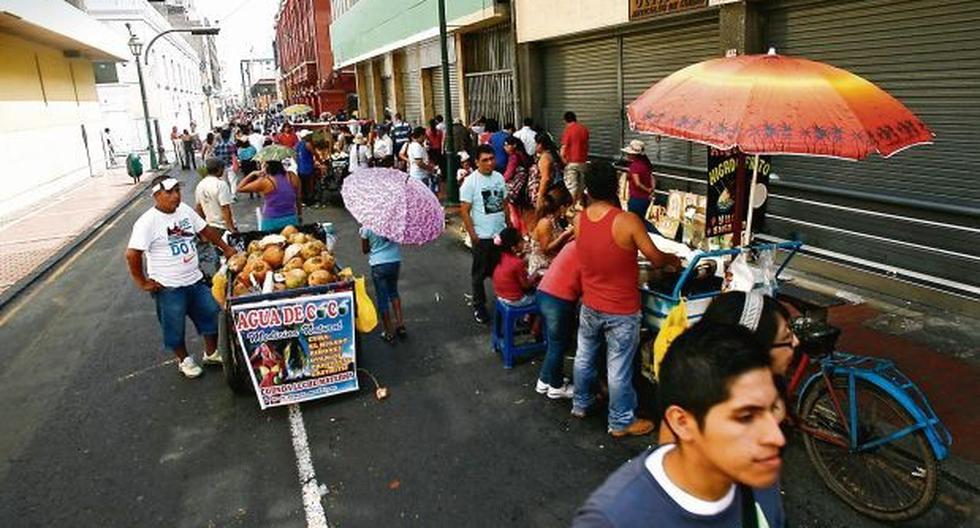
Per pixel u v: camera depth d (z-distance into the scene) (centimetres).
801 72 355
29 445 507
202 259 798
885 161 709
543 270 609
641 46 1080
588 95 1248
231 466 462
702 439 138
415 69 2188
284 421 521
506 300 593
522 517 392
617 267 435
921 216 678
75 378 630
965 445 423
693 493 143
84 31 2166
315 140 1717
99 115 2962
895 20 676
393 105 2522
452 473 439
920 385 499
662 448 153
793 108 333
